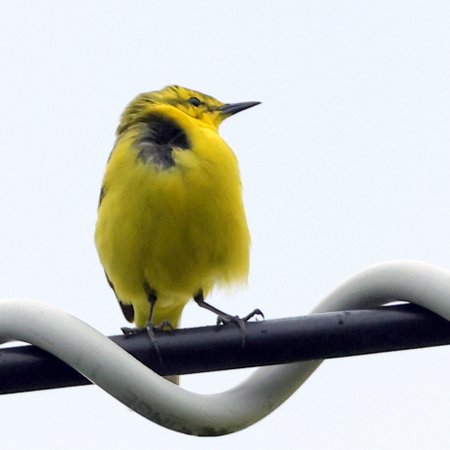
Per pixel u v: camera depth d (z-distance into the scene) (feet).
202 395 25.89
